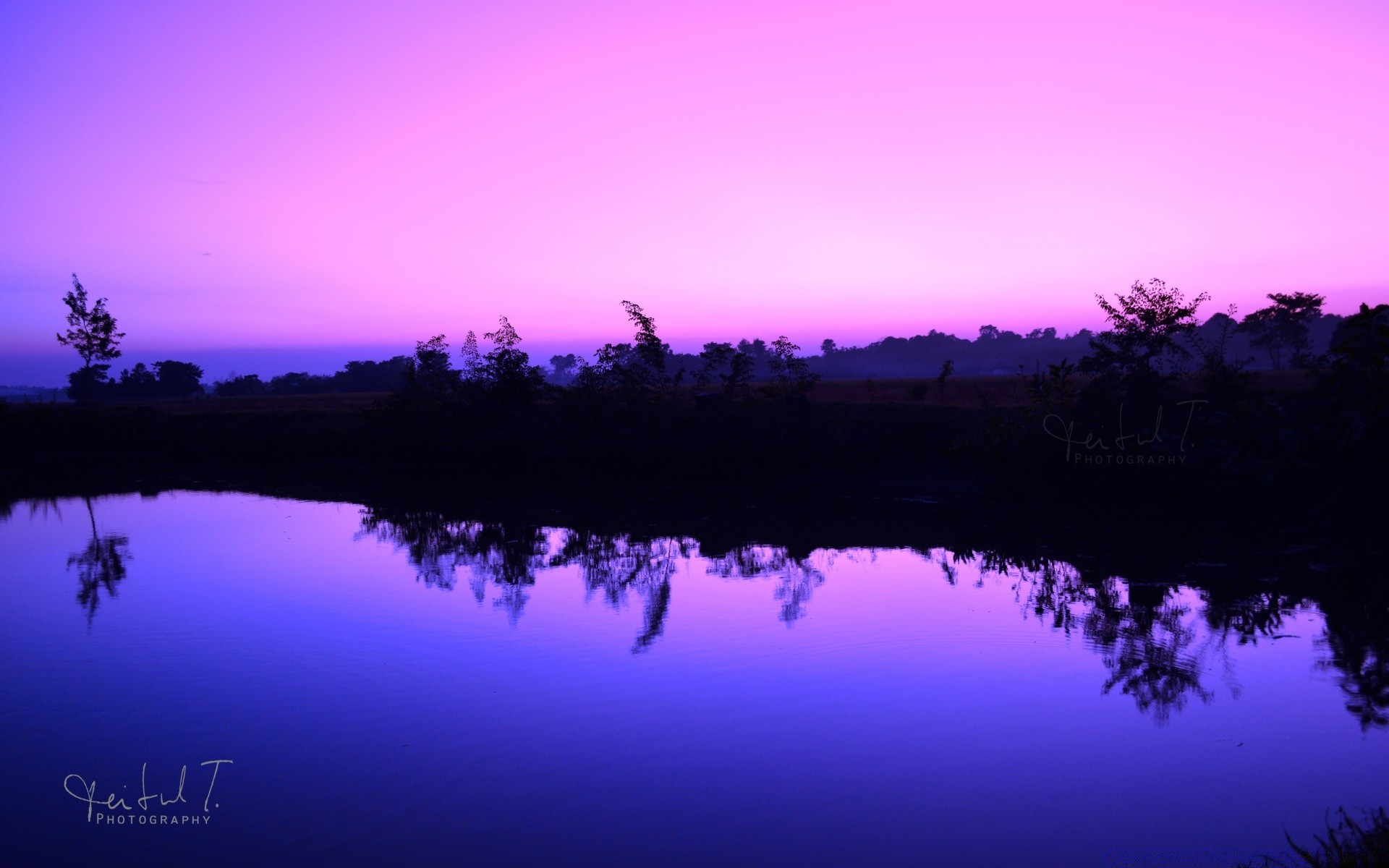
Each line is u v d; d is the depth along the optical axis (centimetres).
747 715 761
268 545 1620
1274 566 1305
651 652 937
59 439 3512
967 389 4656
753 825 571
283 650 959
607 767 662
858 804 597
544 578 1323
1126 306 1994
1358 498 1666
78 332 4747
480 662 912
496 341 3033
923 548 1541
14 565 1444
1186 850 527
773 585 1260
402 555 1521
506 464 2814
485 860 534
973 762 661
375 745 706
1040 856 527
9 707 793
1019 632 995
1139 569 1311
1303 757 654
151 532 1786
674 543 1627
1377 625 988
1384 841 464
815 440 2538
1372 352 1584
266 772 662
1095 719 738
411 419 2997
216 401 5762
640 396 2802
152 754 694
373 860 538
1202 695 789
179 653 948
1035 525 1750
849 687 825
